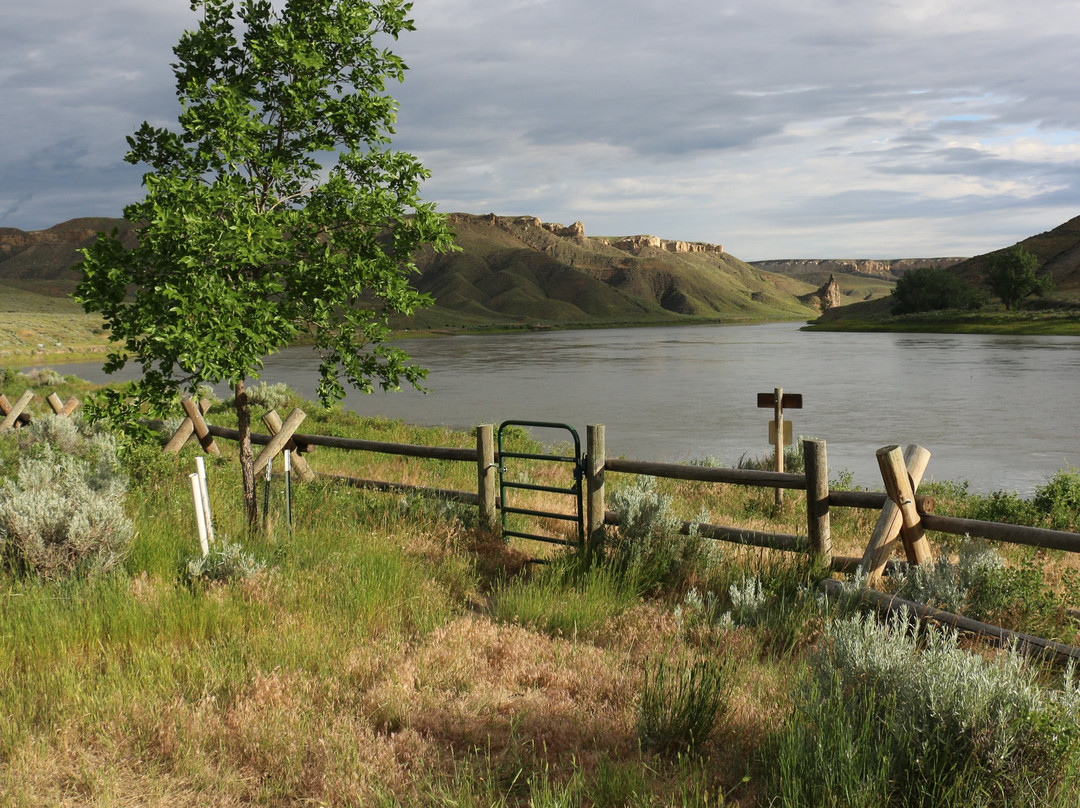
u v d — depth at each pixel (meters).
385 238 7.17
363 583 5.90
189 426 12.30
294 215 6.76
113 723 3.90
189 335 5.83
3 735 3.72
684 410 32.03
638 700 4.18
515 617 5.68
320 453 15.28
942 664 3.44
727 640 5.00
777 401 12.34
